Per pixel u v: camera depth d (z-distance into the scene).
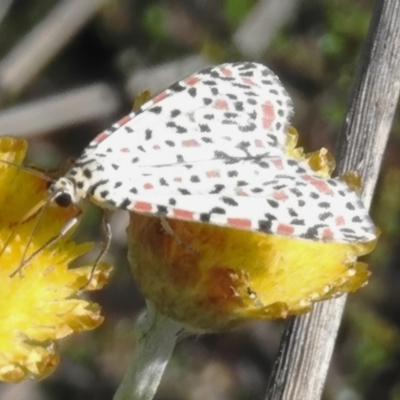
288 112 0.14
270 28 0.26
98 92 0.26
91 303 0.14
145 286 0.14
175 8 0.27
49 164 0.25
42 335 0.14
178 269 0.14
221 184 0.13
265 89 0.14
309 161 0.14
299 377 0.14
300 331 0.14
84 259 0.22
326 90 0.26
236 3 0.26
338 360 0.25
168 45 0.27
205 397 0.24
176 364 0.25
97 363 0.24
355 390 0.25
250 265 0.14
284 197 0.13
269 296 0.14
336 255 0.14
